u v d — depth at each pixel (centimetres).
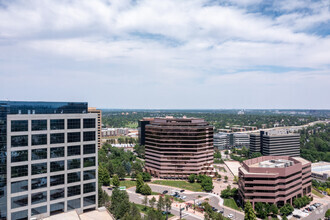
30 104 11562
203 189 19675
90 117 12069
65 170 11406
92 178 12188
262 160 19212
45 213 10869
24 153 10419
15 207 10225
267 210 14900
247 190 15675
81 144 11831
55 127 11138
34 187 10638
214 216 12812
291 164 17575
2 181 10112
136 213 12019
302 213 15500
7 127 10062
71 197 11569
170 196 17575
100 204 12938
